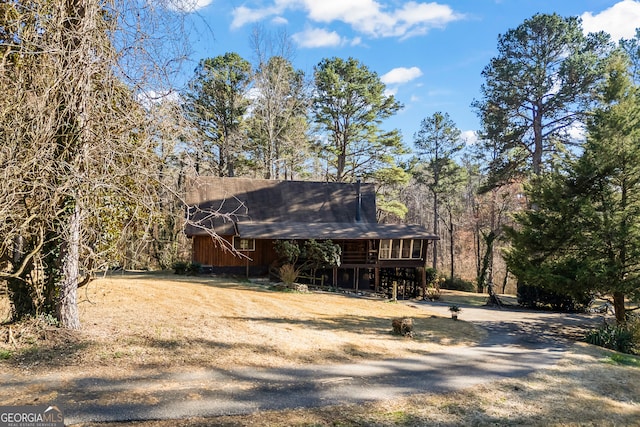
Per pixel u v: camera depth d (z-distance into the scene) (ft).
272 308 50.60
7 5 21.18
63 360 24.18
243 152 112.06
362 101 118.62
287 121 114.11
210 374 24.34
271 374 25.49
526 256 57.98
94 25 23.38
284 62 110.73
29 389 20.04
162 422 17.57
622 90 54.44
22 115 20.31
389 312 59.21
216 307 47.06
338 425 18.62
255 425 17.95
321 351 32.04
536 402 24.21
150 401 19.70
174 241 96.17
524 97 91.76
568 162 57.52
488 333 50.16
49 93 21.62
